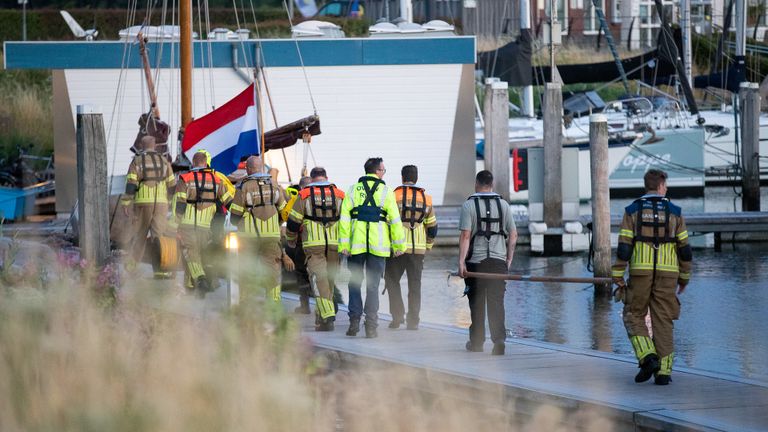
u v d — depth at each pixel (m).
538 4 184.12
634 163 139.50
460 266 41.28
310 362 32.19
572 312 62.59
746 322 57.53
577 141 135.50
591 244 71.06
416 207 48.03
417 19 181.25
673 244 36.28
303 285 52.34
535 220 92.69
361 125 99.62
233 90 98.12
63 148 97.56
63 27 172.00
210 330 32.12
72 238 70.44
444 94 99.94
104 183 54.69
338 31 105.75
